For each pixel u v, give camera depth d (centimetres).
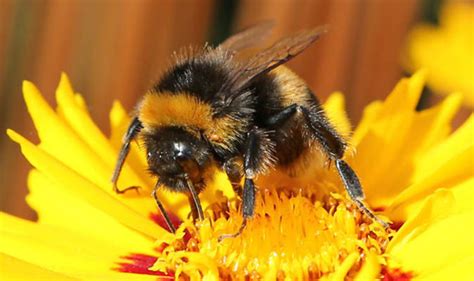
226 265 13
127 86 19
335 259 12
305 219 13
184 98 13
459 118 18
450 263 12
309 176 13
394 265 12
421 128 14
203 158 13
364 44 19
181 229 13
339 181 13
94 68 19
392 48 19
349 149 13
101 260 13
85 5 19
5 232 13
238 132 13
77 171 13
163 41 19
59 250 13
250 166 13
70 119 13
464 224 12
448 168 13
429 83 18
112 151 13
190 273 12
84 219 13
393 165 13
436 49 19
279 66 13
